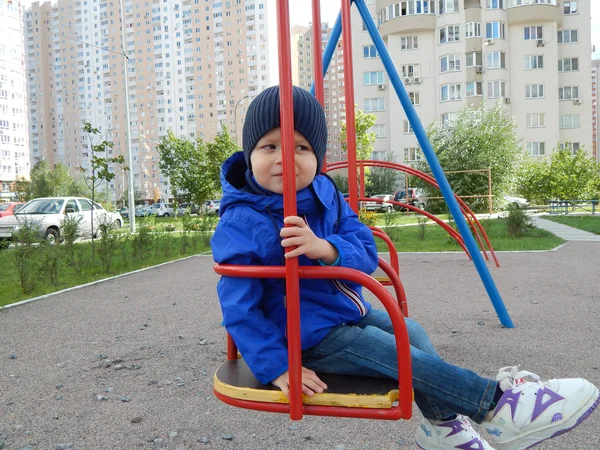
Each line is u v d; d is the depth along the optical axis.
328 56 3.86
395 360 1.54
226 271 1.51
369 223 14.37
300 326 1.49
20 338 4.66
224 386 1.54
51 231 14.55
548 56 37.59
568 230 14.68
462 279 7.00
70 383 3.40
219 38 88.62
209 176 34.06
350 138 3.01
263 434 2.57
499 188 27.47
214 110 90.19
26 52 100.19
